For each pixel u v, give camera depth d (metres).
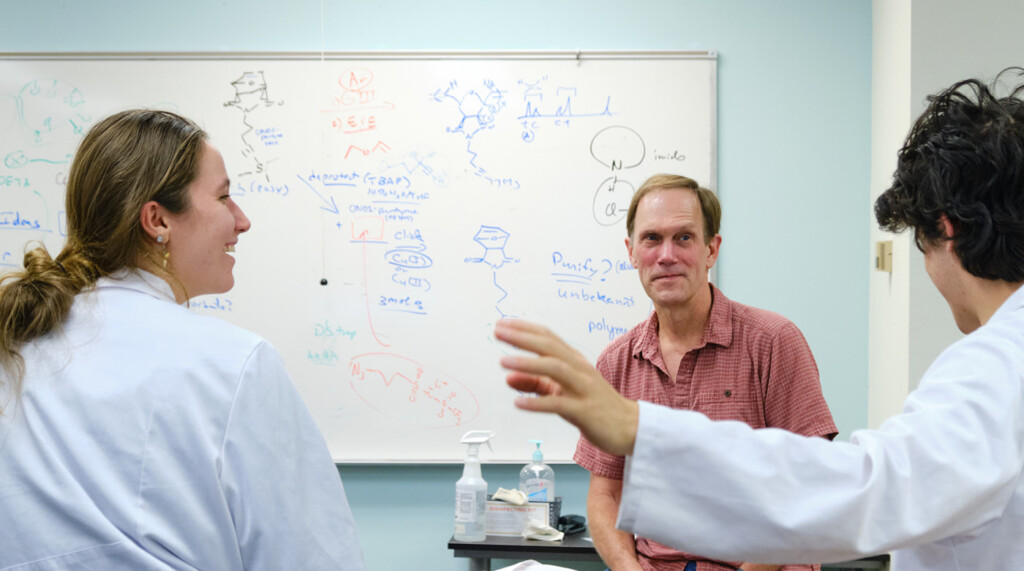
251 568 0.86
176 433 0.82
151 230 0.94
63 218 2.56
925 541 0.55
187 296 1.01
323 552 0.90
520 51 2.53
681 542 0.56
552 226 2.53
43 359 0.85
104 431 0.82
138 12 2.59
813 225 2.50
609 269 2.52
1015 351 0.61
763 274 2.51
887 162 2.28
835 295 2.49
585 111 2.53
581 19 2.55
